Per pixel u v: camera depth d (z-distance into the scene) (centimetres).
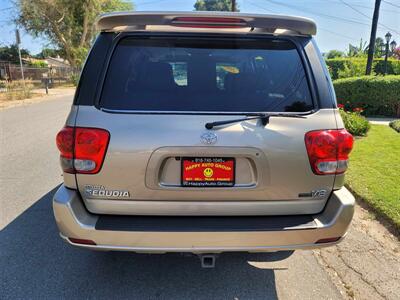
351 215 252
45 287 295
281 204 252
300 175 248
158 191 242
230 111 252
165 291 292
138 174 239
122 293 289
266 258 343
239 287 298
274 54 268
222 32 264
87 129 239
